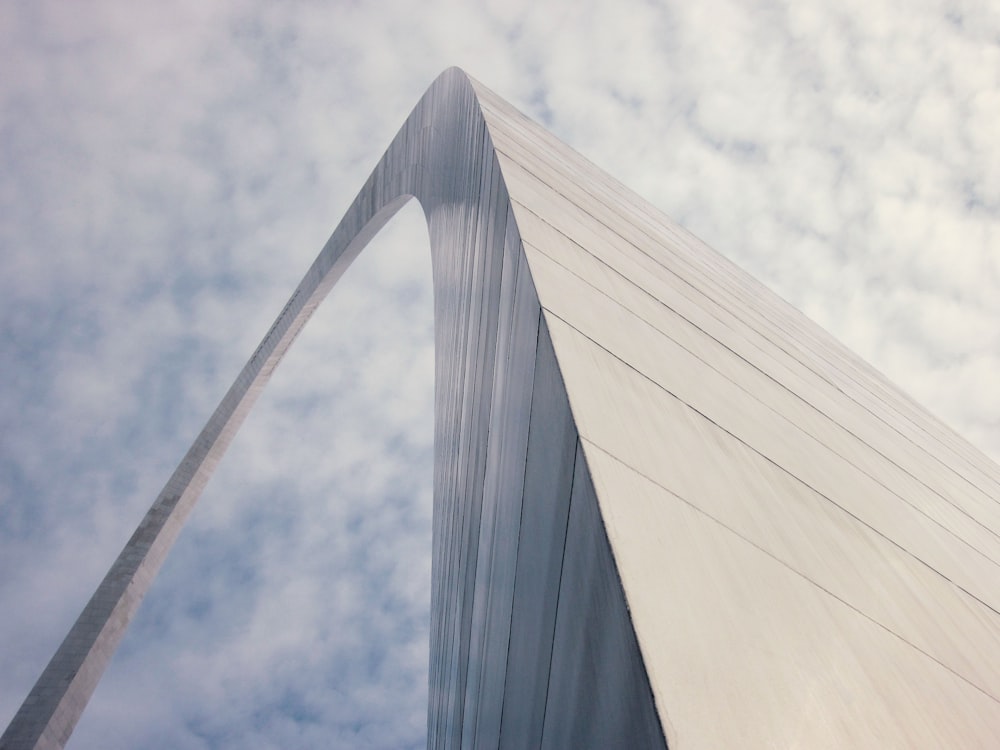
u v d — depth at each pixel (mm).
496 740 6430
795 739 3176
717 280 16031
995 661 5309
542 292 5664
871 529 6289
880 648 4285
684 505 4277
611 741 3359
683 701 2992
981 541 9719
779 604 4004
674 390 5785
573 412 4387
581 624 3928
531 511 5324
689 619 3434
